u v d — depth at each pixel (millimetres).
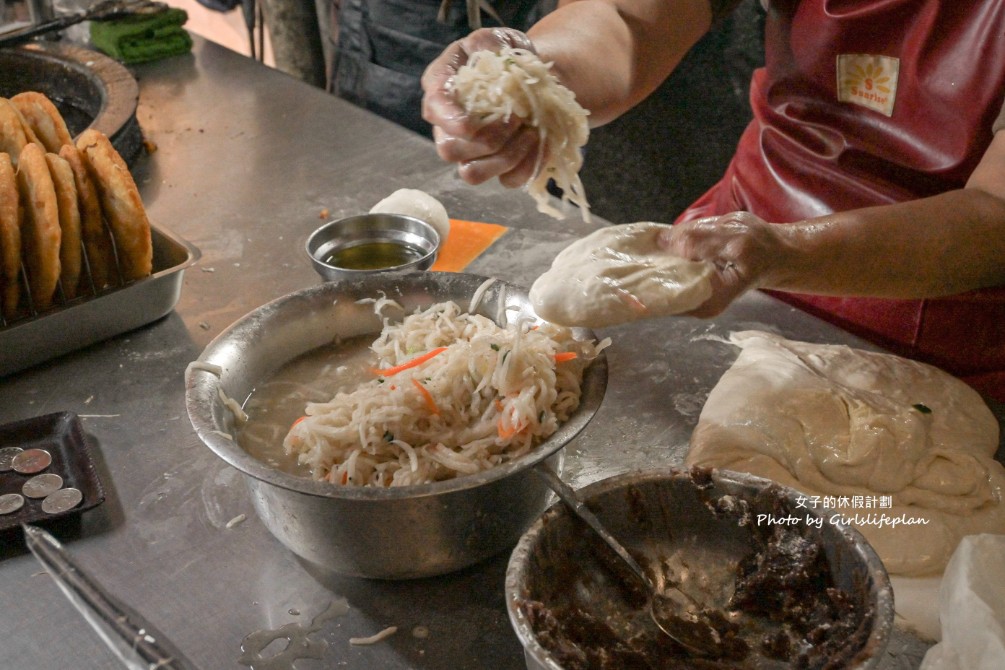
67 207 1599
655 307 1193
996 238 1441
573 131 1344
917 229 1410
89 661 1119
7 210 1538
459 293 1456
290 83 2932
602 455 1424
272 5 3910
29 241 1596
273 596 1198
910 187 1790
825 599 995
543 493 1217
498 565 1233
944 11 1606
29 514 1270
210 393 1229
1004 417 1515
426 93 1353
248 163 2453
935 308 1757
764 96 2020
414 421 1200
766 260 1280
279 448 1252
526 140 1318
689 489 1070
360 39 3279
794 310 1774
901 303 1794
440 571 1184
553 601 1020
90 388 1615
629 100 1814
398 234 1862
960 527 1270
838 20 1738
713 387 1566
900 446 1344
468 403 1239
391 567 1156
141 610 1181
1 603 1202
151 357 1695
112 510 1353
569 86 1671
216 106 2793
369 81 3301
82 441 1396
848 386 1486
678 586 1084
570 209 2143
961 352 1769
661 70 1873
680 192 3514
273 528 1198
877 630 866
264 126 2660
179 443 1483
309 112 2736
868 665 833
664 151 3439
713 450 1384
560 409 1234
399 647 1120
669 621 1024
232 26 5699
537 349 1251
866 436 1353
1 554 1277
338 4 3365
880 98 1759
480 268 1914
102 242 1721
